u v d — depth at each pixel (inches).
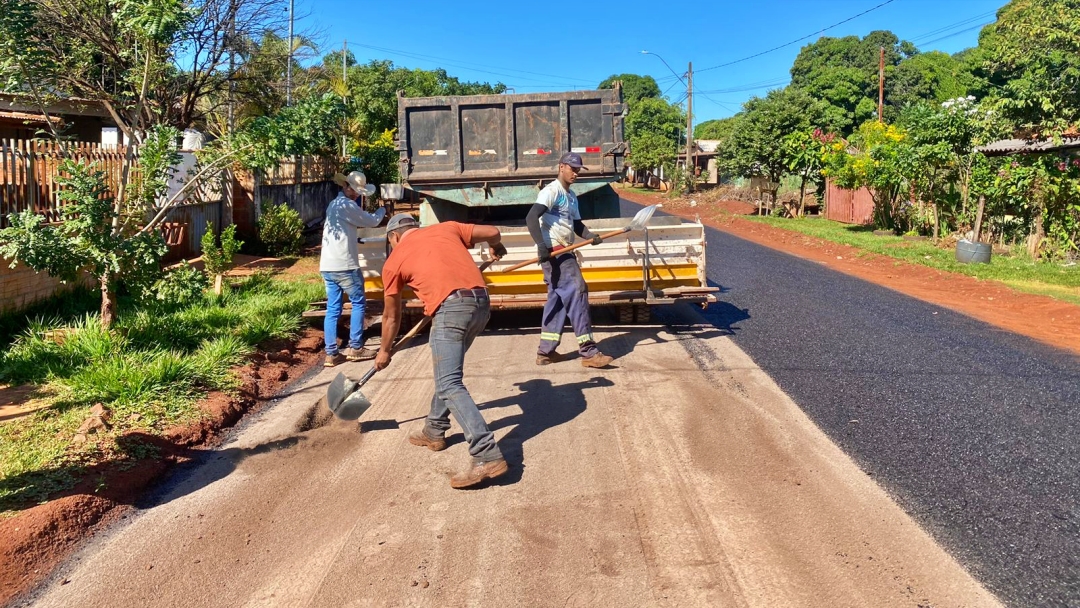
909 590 114.0
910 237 675.4
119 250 231.1
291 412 202.5
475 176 322.3
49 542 130.3
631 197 1674.5
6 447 162.6
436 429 169.3
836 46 2347.4
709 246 643.5
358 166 874.1
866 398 205.5
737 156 1108.5
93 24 360.5
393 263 165.0
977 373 231.5
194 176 257.1
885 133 792.9
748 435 177.8
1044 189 511.2
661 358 248.2
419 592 115.8
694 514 138.8
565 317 239.0
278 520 140.2
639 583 116.9
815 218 990.4
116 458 161.3
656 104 2536.9
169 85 483.8
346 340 285.9
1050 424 185.2
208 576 121.6
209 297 319.3
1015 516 137.0
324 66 808.3
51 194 330.0
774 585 115.6
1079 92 493.0
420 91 1727.4
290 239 546.0
